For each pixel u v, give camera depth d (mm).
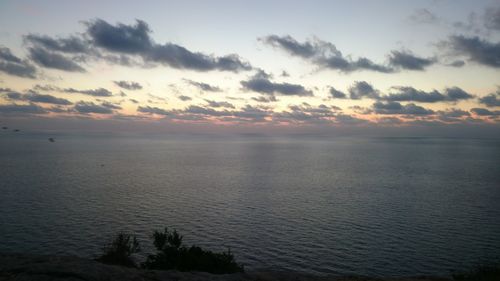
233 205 77938
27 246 48750
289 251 49062
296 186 105375
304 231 58625
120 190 94438
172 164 168375
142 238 53000
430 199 85938
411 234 57094
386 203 81188
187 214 69188
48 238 52500
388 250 49594
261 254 47812
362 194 92812
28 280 10188
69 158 190875
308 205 78688
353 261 45344
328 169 153875
